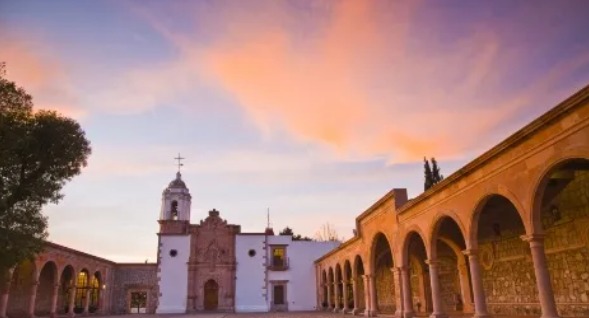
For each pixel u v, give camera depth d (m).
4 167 16.89
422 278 26.47
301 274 44.66
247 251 44.50
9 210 17.03
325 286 42.38
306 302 43.94
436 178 41.56
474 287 14.13
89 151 19.81
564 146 10.23
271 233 45.53
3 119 16.17
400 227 20.77
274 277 44.22
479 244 20.81
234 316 32.72
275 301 43.69
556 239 15.34
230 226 44.91
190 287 42.38
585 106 9.58
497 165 12.93
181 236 43.94
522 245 17.77
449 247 24.98
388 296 31.16
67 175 18.97
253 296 43.34
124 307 42.81
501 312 19.09
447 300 24.70
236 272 43.75
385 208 22.84
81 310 37.44
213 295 43.16
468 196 14.62
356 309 29.27
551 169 10.73
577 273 14.36
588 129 9.52
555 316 10.55
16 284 29.59
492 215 19.61
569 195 14.68
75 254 34.59
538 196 11.27
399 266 20.78
